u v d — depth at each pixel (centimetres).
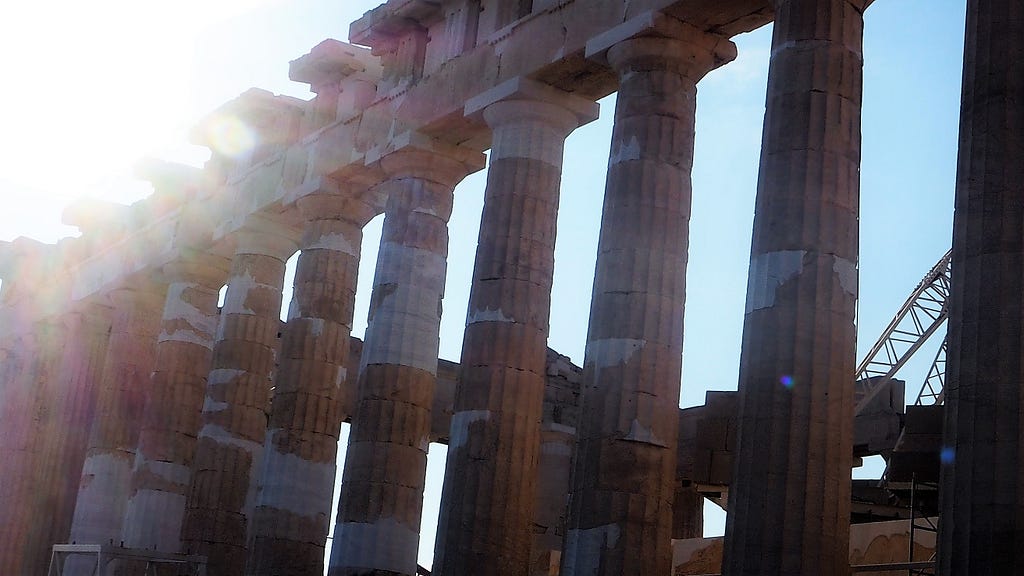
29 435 4881
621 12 2731
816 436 2083
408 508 3098
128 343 4369
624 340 2492
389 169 3338
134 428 4303
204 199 4059
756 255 2211
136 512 3925
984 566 1709
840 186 2211
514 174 2908
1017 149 1864
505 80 2988
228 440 3725
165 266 4191
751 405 2130
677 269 2559
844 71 2272
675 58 2652
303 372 3444
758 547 2052
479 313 2838
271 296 3875
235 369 3778
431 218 3262
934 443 3309
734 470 2133
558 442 5103
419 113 3241
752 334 2172
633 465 2427
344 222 3569
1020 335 1783
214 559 3628
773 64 2316
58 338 4950
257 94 3747
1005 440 1747
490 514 2695
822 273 2156
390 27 3372
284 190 3691
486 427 2744
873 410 4522
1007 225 1831
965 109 1927
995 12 1930
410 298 3200
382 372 3158
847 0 2312
